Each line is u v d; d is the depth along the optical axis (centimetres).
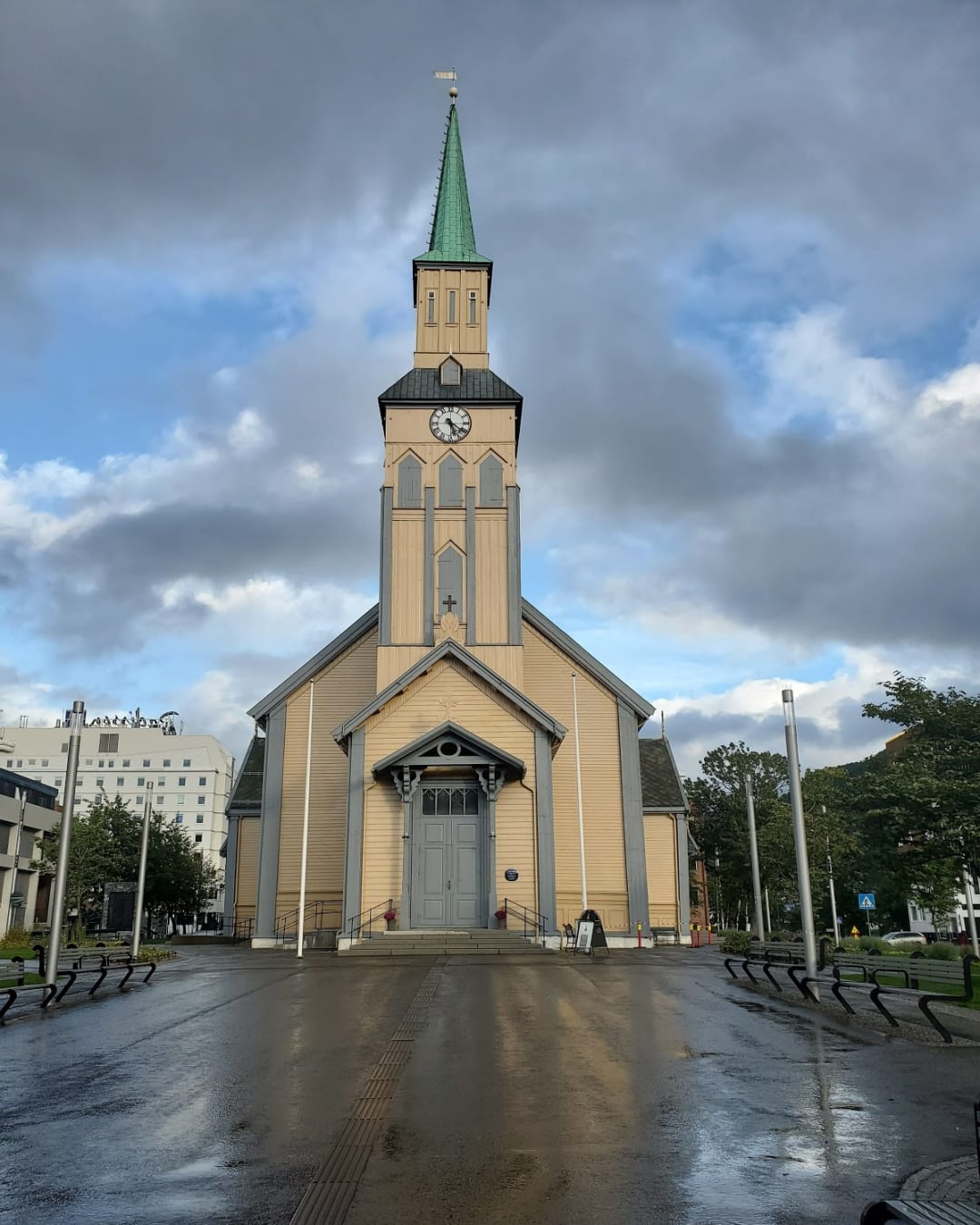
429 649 3684
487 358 4062
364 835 3219
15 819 6500
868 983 1983
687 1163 754
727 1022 1474
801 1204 665
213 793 14562
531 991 1881
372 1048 1252
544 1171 737
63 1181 721
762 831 6328
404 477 3850
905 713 2783
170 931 8362
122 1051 1259
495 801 3222
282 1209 659
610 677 3891
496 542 3797
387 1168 744
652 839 4128
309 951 3309
